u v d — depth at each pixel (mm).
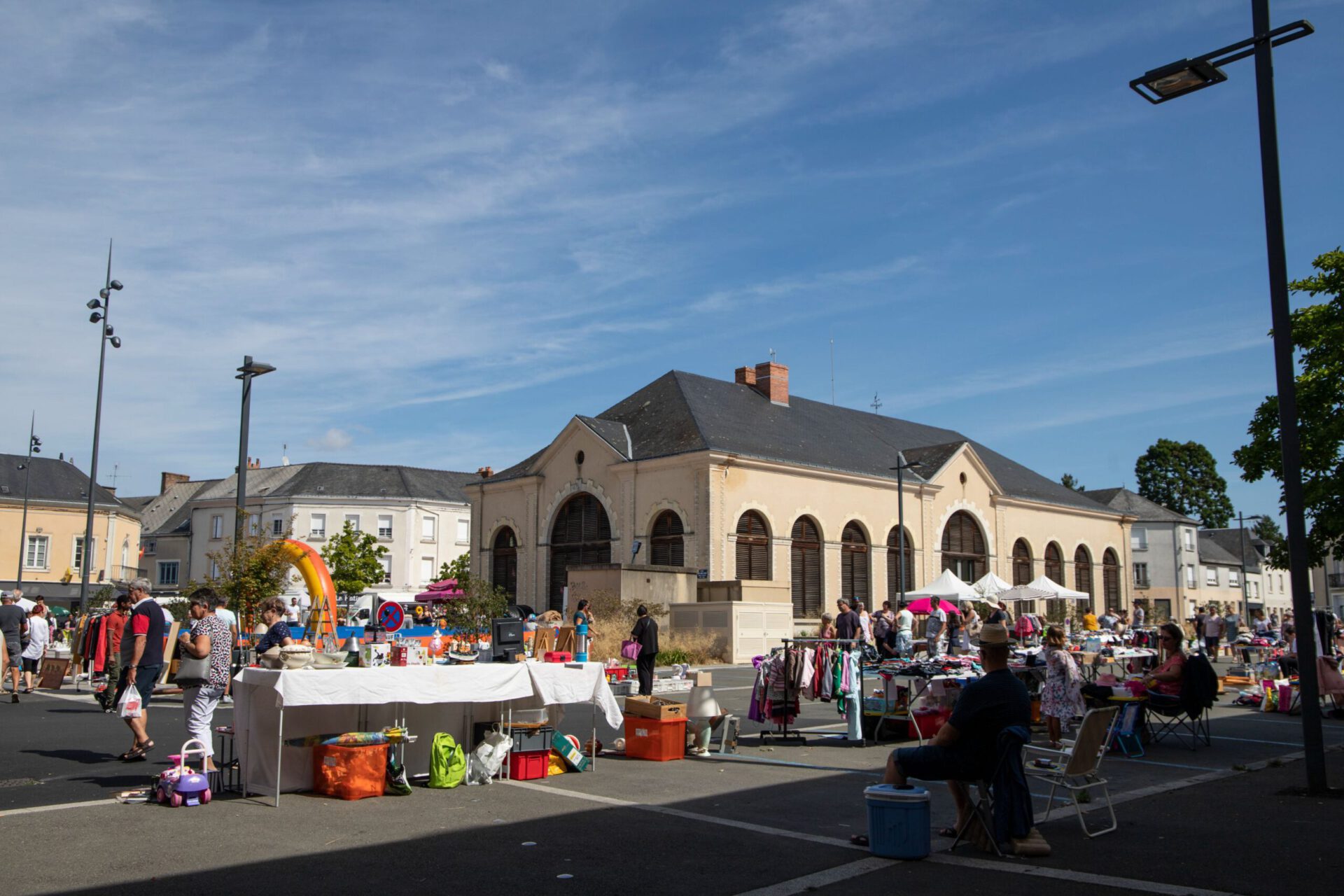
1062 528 47188
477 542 40062
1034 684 14219
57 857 6715
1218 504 72500
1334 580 66625
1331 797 9172
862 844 7285
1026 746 8125
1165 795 9328
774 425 37781
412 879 6277
